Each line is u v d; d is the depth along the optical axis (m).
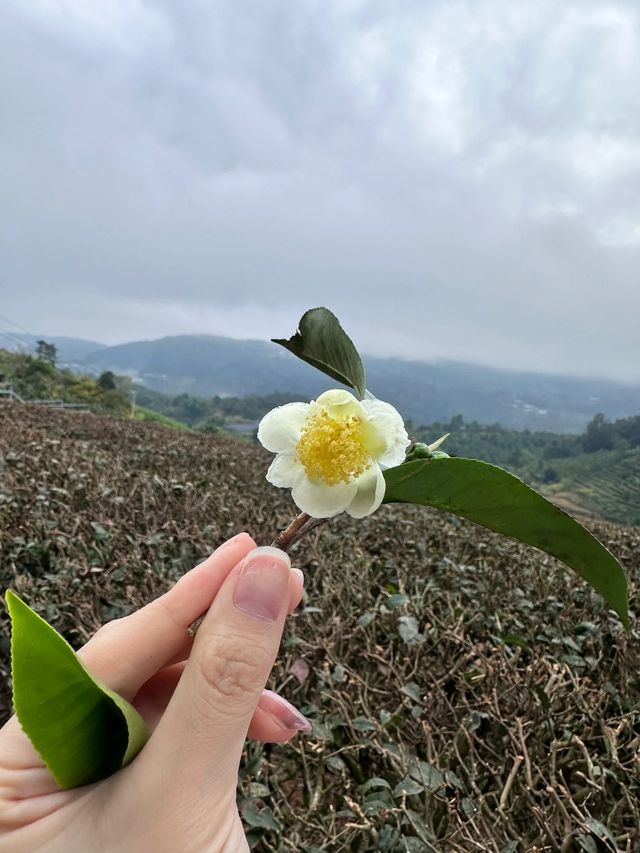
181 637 0.17
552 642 0.44
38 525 0.60
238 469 1.44
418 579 0.57
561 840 0.29
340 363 0.16
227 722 0.13
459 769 0.33
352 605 0.53
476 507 0.13
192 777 0.13
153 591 0.50
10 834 0.14
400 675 0.40
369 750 0.35
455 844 0.26
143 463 1.28
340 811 0.30
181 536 0.60
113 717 0.14
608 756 0.33
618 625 0.48
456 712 0.38
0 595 0.48
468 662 0.43
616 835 0.29
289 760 0.37
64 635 0.46
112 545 0.58
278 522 0.82
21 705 0.13
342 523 0.81
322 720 0.34
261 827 0.28
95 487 0.81
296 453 0.14
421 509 1.10
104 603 0.50
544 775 0.33
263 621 0.13
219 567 0.17
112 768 0.14
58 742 0.13
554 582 0.62
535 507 0.13
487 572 0.63
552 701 0.36
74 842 0.13
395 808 0.28
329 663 0.41
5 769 0.14
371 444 0.14
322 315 0.15
